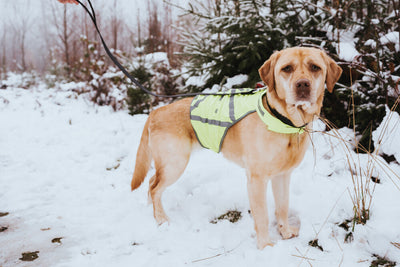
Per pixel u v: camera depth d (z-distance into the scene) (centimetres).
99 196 301
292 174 298
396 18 346
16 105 621
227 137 222
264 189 204
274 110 192
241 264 194
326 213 238
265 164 199
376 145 302
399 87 323
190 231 238
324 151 336
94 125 503
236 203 266
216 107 227
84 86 671
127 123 510
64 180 336
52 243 224
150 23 883
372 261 188
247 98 218
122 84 631
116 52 658
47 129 487
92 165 370
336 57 371
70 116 547
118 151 407
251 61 435
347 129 368
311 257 194
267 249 199
